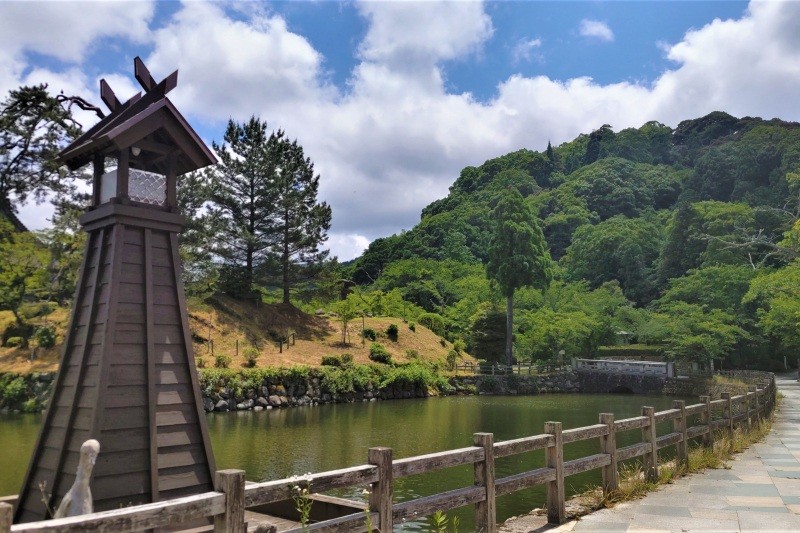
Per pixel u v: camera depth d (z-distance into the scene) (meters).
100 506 5.42
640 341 57.69
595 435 7.38
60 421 5.96
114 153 6.60
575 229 95.25
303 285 43.50
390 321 47.81
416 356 41.28
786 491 8.12
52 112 23.78
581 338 51.06
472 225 98.75
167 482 5.88
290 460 15.39
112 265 6.01
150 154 7.01
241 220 39.97
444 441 18.73
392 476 4.70
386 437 19.62
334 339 40.91
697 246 69.31
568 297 61.19
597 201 103.38
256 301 40.84
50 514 5.19
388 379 35.53
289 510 8.20
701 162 91.38
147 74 6.64
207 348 32.97
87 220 6.52
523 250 48.28
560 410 29.70
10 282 25.09
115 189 6.33
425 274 74.31
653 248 80.62
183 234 33.91
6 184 24.31
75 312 6.31
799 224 24.09
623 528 6.34
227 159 39.28
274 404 29.69
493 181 121.81
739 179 86.25
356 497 11.41
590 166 118.19
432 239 92.69
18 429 19.52
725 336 42.94
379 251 97.44
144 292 6.20
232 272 39.72
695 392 38.66
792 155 80.62
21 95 23.41
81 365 5.89
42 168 24.41
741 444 12.24
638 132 131.62
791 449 12.24
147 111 6.30
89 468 4.68
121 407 5.75
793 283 25.42
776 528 6.29
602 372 44.47
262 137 40.00
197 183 34.75
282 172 39.84
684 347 43.53
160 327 6.25
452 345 50.88
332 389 32.38
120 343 5.90
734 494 7.95
